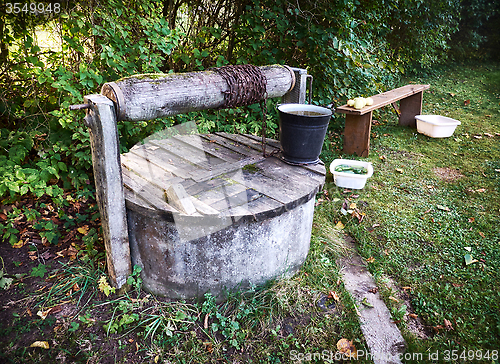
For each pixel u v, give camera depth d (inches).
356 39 175.6
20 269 101.0
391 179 159.8
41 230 115.0
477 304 93.8
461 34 362.6
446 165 172.7
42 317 86.5
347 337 85.8
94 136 77.3
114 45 131.1
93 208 124.3
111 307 91.1
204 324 87.9
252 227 87.7
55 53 127.6
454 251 113.7
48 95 132.6
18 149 120.6
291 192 92.2
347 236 124.6
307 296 96.6
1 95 127.9
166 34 136.2
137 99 78.6
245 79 96.7
